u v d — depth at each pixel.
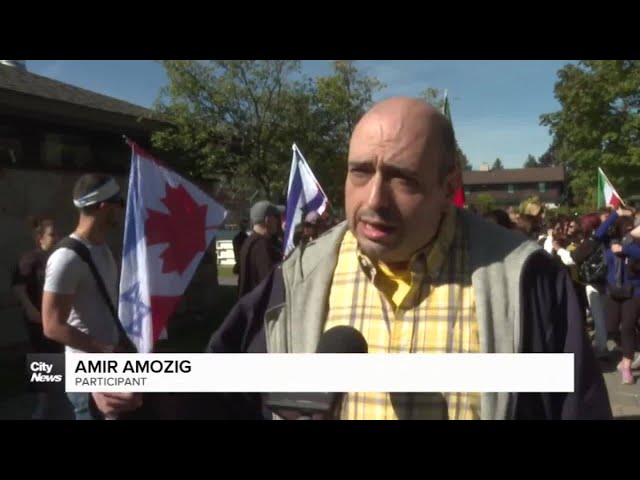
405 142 1.38
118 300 3.26
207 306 11.63
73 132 9.02
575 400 1.38
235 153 11.45
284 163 11.67
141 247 3.26
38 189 8.28
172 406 1.69
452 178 1.49
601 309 7.79
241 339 1.70
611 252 7.05
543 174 63.62
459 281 1.49
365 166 1.42
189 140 10.49
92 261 3.06
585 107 16.88
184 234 3.39
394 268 1.52
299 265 1.66
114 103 11.17
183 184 3.43
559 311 1.44
